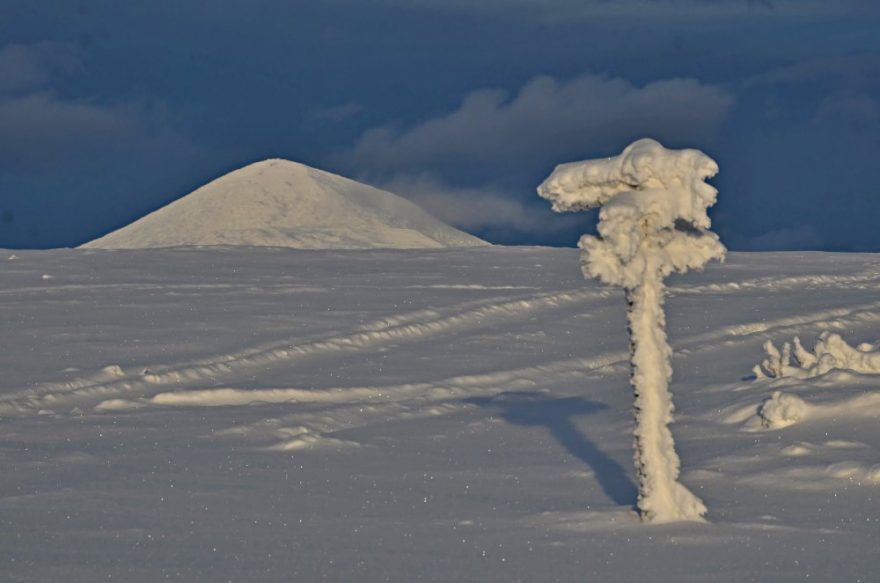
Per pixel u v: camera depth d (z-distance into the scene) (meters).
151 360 16.55
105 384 14.70
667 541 7.62
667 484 8.21
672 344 18.56
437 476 9.98
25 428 12.21
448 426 12.55
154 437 11.77
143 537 7.82
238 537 7.82
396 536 7.86
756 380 13.93
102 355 16.91
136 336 18.61
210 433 11.97
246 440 11.66
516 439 11.77
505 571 6.97
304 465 10.45
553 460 10.65
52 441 11.53
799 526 8.02
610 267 8.35
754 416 11.96
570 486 9.52
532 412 13.41
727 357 17.19
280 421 12.50
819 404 11.73
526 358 17.48
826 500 8.80
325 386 14.95
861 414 11.41
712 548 7.45
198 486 9.55
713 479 9.63
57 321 20.02
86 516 8.45
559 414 13.23
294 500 9.03
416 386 15.13
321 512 8.61
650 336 8.36
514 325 20.81
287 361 17.02
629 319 8.44
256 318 20.59
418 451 11.17
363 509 8.71
